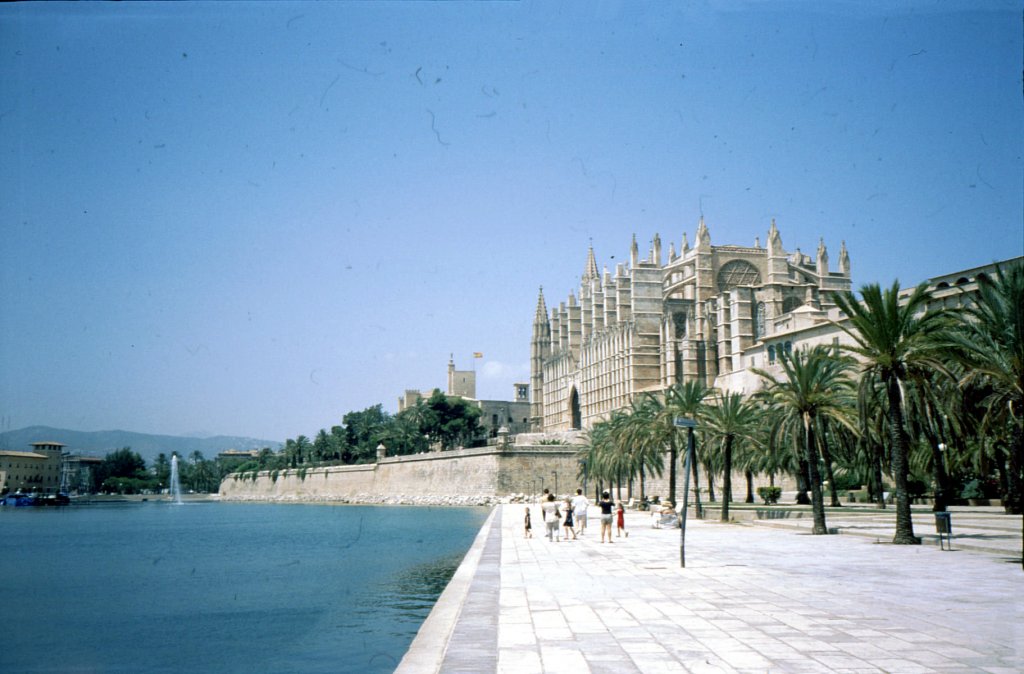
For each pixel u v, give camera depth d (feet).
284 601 136.15
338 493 609.83
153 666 90.38
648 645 49.42
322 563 192.85
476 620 59.11
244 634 108.06
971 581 78.02
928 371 126.52
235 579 169.78
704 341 443.73
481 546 133.69
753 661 44.75
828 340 303.89
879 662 44.21
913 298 123.44
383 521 348.79
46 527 389.39
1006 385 114.01
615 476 352.49
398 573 168.35
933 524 157.17
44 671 89.81
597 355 538.47
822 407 151.74
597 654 47.09
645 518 233.14
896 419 124.06
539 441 529.04
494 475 434.71
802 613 60.23
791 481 319.06
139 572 189.98
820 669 42.80
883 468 210.18
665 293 501.56
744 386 356.38
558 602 67.72
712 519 208.33
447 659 46.09
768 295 400.26
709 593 71.82
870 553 108.78
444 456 484.33
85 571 193.36
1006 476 183.93
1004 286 117.39
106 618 125.80
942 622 55.98
